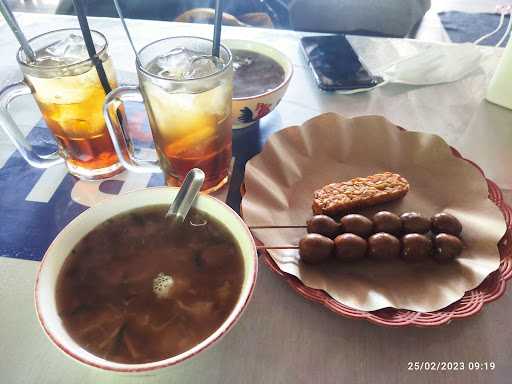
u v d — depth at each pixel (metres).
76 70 0.66
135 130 0.90
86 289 0.52
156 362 0.41
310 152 0.82
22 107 0.96
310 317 0.58
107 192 0.76
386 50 1.14
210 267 0.54
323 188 0.74
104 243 0.56
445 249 0.62
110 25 1.24
